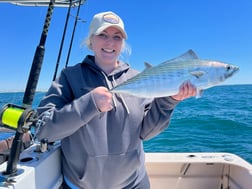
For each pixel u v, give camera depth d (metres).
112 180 1.64
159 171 2.51
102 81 1.71
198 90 1.46
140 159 1.75
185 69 1.46
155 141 7.26
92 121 1.57
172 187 2.52
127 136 1.64
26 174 1.40
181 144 6.99
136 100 1.69
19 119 1.32
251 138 7.53
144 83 1.49
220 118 10.71
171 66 1.47
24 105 1.50
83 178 1.63
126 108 1.64
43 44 1.60
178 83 1.46
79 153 1.61
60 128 1.45
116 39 1.73
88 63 1.75
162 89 1.48
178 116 11.51
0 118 1.34
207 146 6.80
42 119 1.49
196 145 6.90
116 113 1.62
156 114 1.62
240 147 6.67
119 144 1.62
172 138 7.57
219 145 6.88
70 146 1.64
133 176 1.73
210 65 1.47
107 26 1.66
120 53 1.87
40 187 1.54
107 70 1.79
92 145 1.58
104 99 1.41
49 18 1.63
